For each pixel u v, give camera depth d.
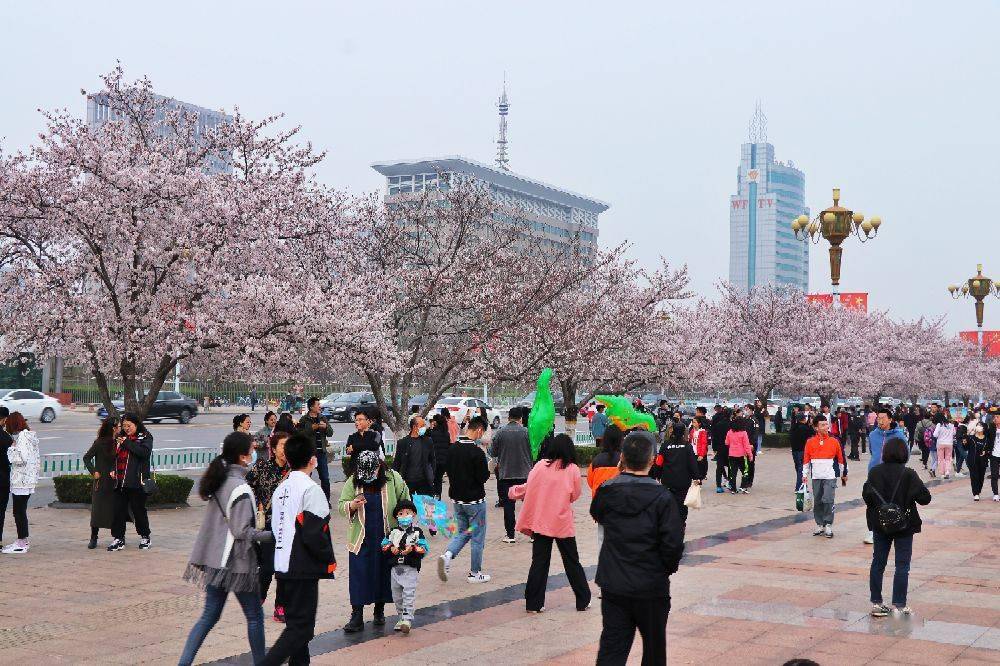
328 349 20.16
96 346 17.67
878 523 9.46
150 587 11.02
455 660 7.94
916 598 10.47
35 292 17.66
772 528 16.89
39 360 18.98
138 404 18.55
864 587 11.12
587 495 21.84
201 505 19.09
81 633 8.84
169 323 17.75
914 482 9.54
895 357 63.34
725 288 47.84
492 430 44.72
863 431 40.62
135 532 15.48
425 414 23.72
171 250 17.89
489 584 11.47
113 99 20.38
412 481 14.36
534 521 9.83
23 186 17.25
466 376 24.92
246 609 7.38
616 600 6.18
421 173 99.25
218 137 20.48
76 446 32.53
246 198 18.41
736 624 9.19
